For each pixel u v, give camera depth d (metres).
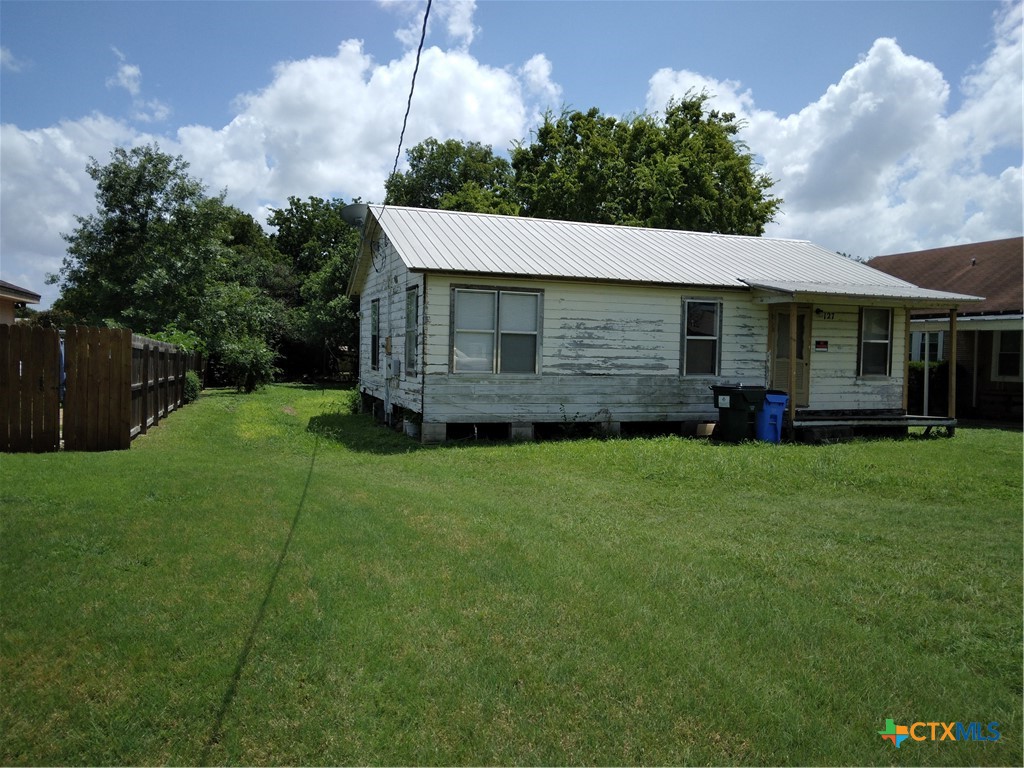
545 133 35.03
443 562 5.30
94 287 24.88
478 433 14.10
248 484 7.69
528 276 13.22
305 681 3.56
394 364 14.90
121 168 24.72
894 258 27.80
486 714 3.35
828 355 16.14
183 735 3.14
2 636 3.88
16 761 2.94
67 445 9.94
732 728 3.34
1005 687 3.89
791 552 6.20
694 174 29.84
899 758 3.21
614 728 3.30
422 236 14.48
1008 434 16.22
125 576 4.77
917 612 4.87
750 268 16.31
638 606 4.64
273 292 36.22
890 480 9.82
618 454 11.53
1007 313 19.12
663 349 14.71
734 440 13.95
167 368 14.49
